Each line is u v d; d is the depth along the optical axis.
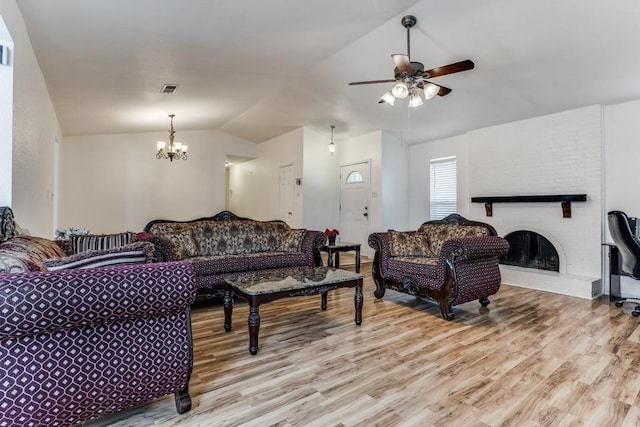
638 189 4.09
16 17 2.21
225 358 2.33
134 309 1.44
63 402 1.36
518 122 5.07
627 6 2.74
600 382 2.04
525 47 3.44
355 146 7.10
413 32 3.47
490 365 2.26
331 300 3.93
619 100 4.16
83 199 6.25
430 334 2.83
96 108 4.75
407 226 6.98
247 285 2.65
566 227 4.59
